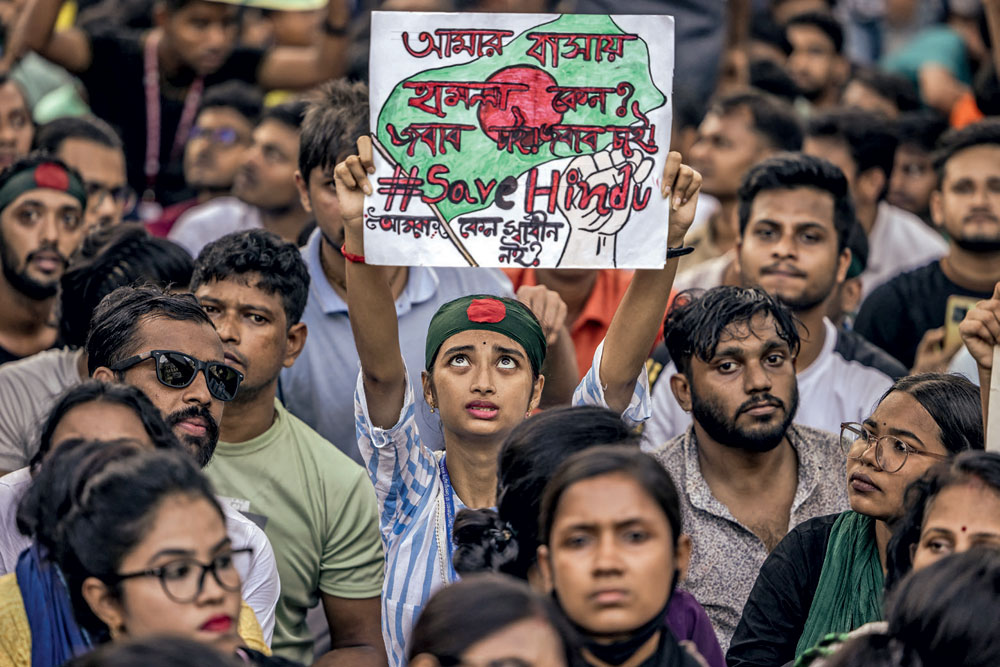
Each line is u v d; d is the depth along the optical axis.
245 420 9.56
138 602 6.07
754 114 14.80
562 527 6.28
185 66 17.00
